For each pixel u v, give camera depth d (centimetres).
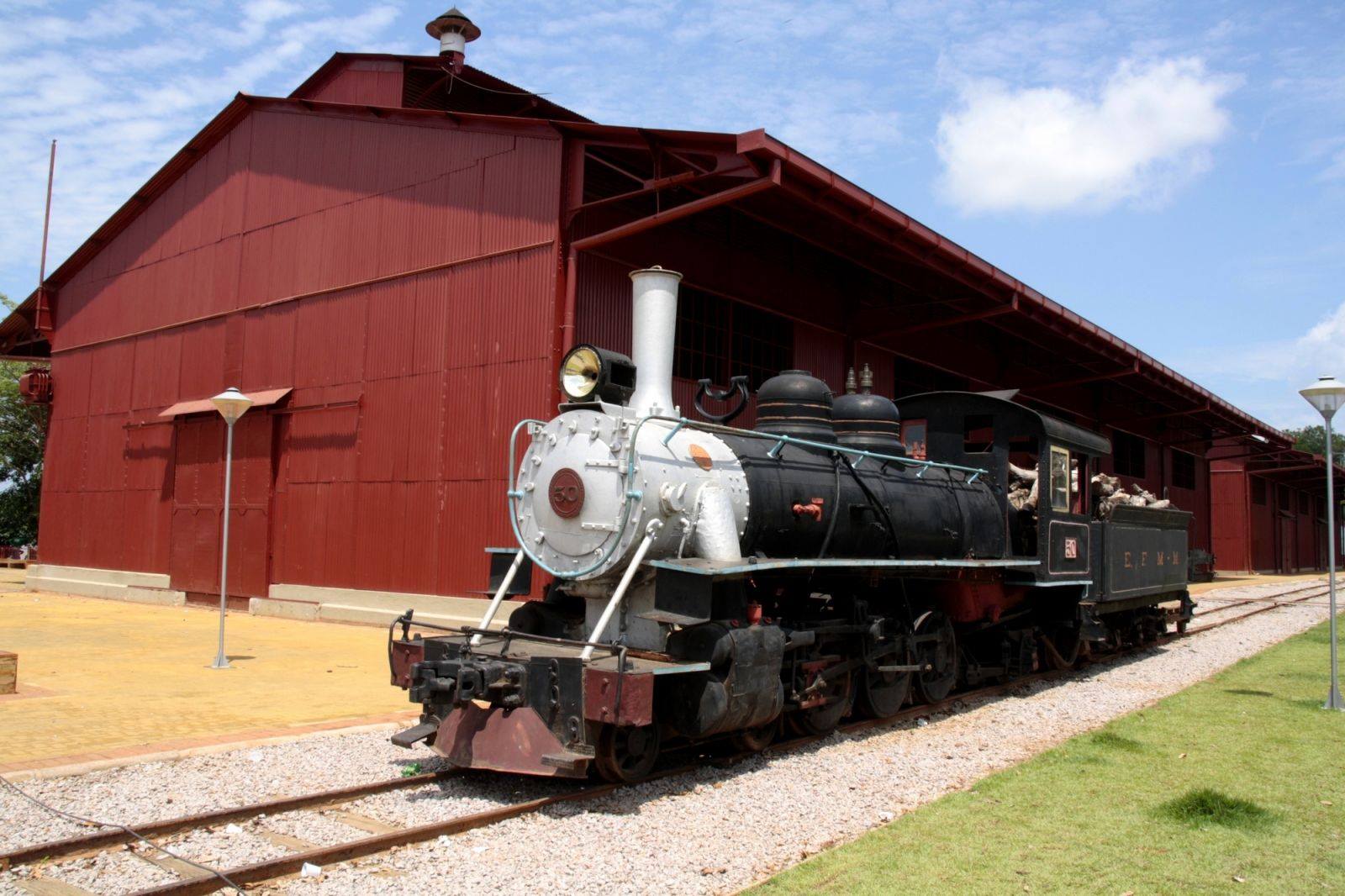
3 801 584
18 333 2633
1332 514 1042
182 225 2123
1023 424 1138
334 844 528
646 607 724
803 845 554
